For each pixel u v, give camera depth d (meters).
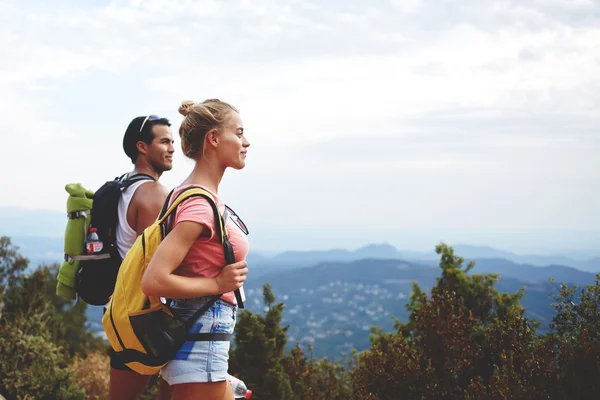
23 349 8.09
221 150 2.67
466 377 4.63
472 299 6.09
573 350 3.90
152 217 3.71
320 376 6.80
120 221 3.71
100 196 3.71
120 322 2.46
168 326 2.47
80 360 9.95
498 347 4.59
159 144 3.85
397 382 4.70
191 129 2.67
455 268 6.46
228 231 2.60
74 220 3.70
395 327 7.42
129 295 2.48
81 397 7.97
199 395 2.53
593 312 4.27
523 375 4.06
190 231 2.44
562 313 4.39
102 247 3.69
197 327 2.53
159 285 2.37
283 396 6.07
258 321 6.49
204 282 2.47
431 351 4.82
